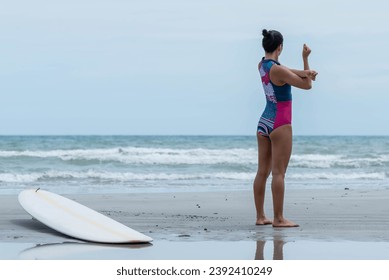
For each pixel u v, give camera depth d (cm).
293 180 6706
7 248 1983
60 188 4991
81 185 5425
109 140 15950
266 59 2616
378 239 2198
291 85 2558
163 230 2409
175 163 8900
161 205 3403
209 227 2517
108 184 5581
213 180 6400
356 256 1869
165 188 5066
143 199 3766
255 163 8812
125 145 14412
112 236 2097
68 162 8675
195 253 1909
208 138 18538
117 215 2895
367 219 2817
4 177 6362
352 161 9606
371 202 3666
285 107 2584
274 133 2573
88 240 2111
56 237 2202
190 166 8619
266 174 2636
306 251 1945
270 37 2602
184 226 2538
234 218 2852
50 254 1886
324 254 1895
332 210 3203
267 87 2606
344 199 3894
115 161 8800
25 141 13712
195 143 15162
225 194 4225
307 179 6919
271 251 1944
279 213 2553
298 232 2377
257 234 2314
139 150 9981
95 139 16900
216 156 9494
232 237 2231
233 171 8031
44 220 2330
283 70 2531
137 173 7325
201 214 2994
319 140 17475
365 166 9450
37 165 8269
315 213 3059
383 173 7912
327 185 5703
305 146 13525
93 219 2342
